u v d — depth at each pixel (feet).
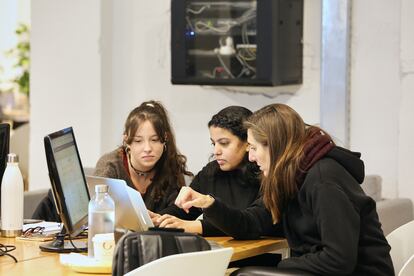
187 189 11.23
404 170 15.69
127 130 12.94
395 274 11.27
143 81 18.98
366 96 16.30
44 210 13.92
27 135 24.70
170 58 18.52
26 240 11.56
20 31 29.73
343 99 16.14
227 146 12.37
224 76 17.13
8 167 11.80
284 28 16.46
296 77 16.94
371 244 10.36
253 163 12.34
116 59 19.26
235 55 17.01
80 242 11.25
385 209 14.61
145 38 18.90
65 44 19.36
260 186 12.35
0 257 10.34
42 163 19.92
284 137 10.54
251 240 11.57
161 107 13.25
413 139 15.57
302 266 10.04
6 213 11.76
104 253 9.62
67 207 10.61
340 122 16.17
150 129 12.80
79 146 19.36
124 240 8.84
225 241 11.44
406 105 15.60
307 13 17.04
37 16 19.65
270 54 16.28
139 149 12.84
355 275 10.26
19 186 11.78
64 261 9.77
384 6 16.03
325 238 9.89
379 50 16.12
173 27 17.38
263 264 12.91
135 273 8.29
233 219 11.30
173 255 8.47
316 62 16.96
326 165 10.32
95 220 9.85
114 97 19.31
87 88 19.15
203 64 17.35
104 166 13.21
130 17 19.04
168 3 18.58
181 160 13.44
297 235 10.77
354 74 16.42
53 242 10.94
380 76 16.14
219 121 12.38
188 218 12.90
